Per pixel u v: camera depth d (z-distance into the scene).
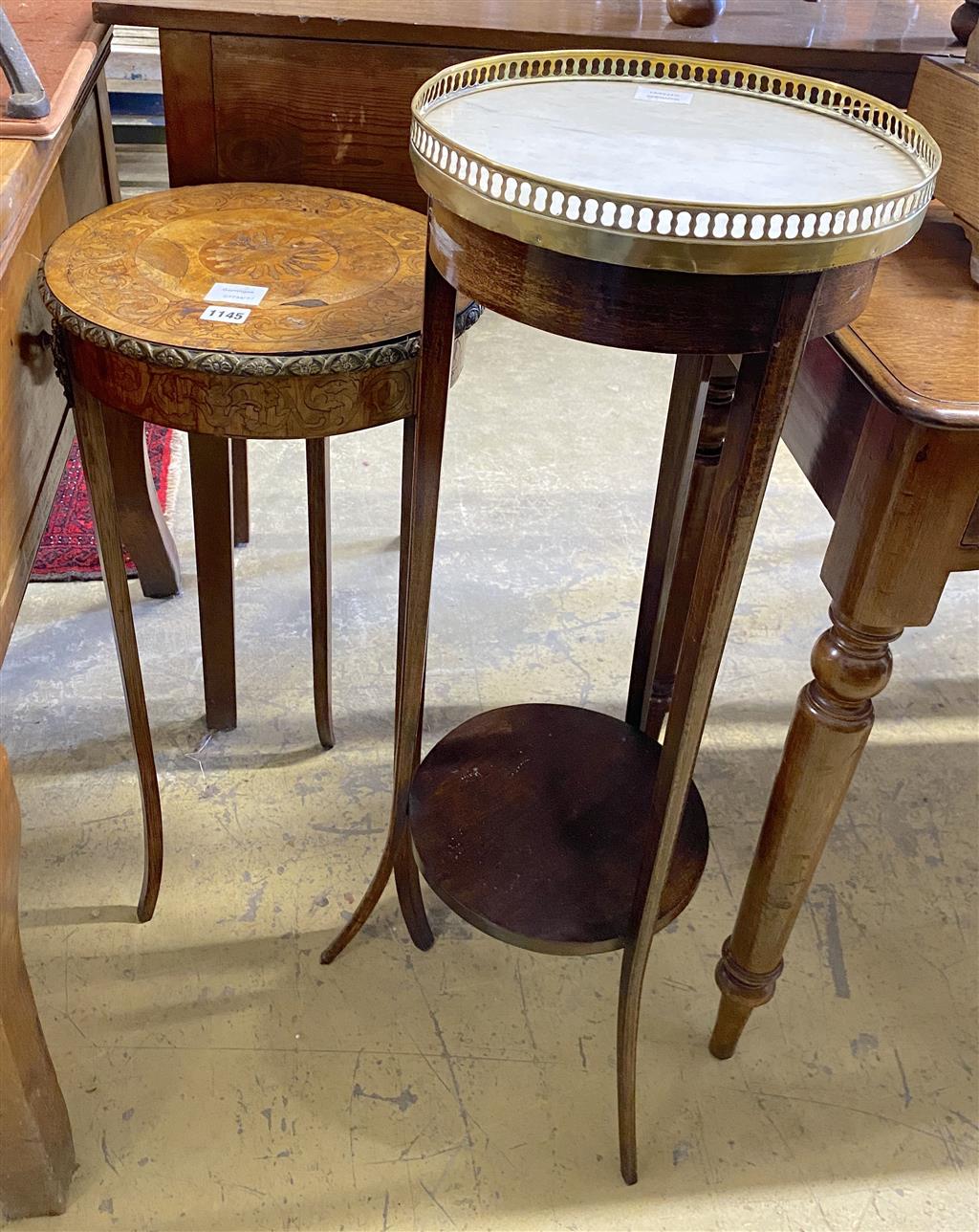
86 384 1.03
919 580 0.88
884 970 1.35
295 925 1.35
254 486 2.12
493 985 1.30
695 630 0.88
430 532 1.01
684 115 0.92
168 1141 1.12
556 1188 1.11
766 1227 1.09
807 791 1.01
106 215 1.17
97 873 1.39
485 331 2.71
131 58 3.03
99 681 1.66
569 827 1.18
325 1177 1.10
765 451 0.77
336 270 1.10
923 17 1.49
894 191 0.70
